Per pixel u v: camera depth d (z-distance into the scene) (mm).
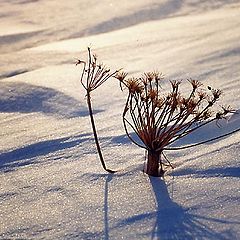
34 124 4430
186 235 2674
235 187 3092
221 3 10578
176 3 10359
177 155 3588
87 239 2688
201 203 2945
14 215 2936
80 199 3057
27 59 6828
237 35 6867
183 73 5391
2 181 3375
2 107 4891
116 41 7555
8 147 3910
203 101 4480
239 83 4941
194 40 6938
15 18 9859
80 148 3820
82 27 9133
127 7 10117
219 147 3611
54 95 4996
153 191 3092
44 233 2754
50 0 11125
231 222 2766
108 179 3275
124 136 3945
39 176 3406
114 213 2887
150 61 6051
